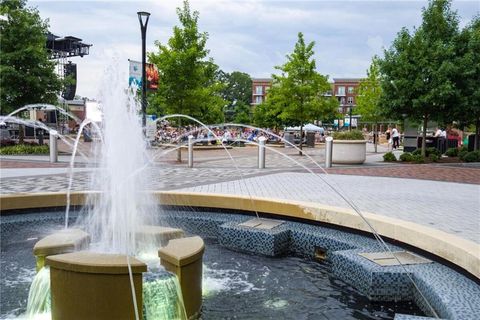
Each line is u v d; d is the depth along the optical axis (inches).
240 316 166.7
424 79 744.3
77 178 465.1
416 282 177.6
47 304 160.4
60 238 194.1
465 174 559.2
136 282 137.3
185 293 159.6
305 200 342.0
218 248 264.2
